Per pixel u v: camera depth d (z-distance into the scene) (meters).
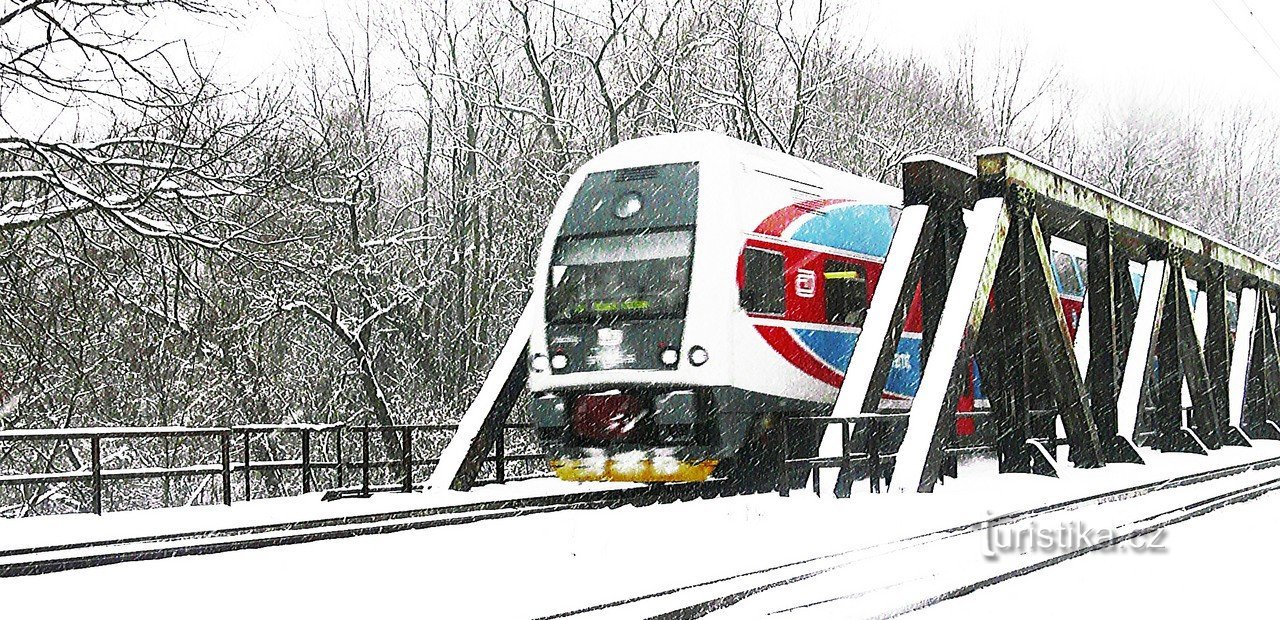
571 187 15.76
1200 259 22.27
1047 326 16.25
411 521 12.22
